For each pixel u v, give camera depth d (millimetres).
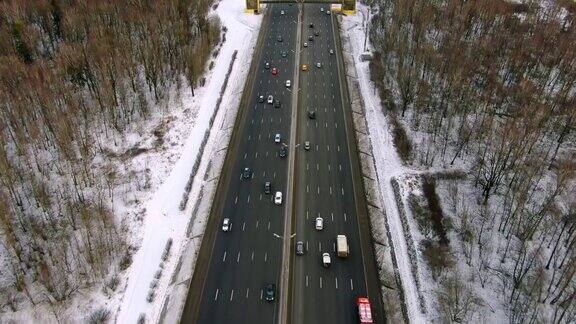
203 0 177750
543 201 99250
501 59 143625
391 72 142375
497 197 101062
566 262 86688
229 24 178250
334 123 125312
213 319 78812
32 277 84875
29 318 78625
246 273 86250
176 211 99062
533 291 81500
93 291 82938
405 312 79938
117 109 124375
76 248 89500
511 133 105625
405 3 165625
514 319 78312
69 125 109812
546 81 134250
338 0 185625
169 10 158250
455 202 100062
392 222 96438
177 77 138875
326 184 105688
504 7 166125
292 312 79688
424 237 92688
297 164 111438
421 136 118375
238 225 95750
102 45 128250
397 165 110000
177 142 117812
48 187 102438
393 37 150500
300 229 94688
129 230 94375
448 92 125938
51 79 118750
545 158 106875
